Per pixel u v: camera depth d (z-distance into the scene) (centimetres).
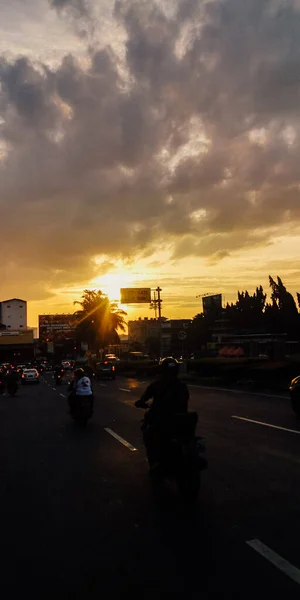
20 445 1225
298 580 452
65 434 1362
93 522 627
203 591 436
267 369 2469
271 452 993
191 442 708
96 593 442
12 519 653
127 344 15800
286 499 691
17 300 12888
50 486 817
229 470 858
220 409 1712
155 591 440
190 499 684
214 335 9094
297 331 7762
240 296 9619
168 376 761
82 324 6700
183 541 547
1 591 452
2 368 6012
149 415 761
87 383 1510
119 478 850
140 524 608
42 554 531
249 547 525
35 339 11806
